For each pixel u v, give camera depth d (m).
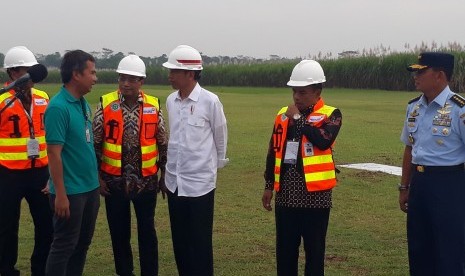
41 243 6.37
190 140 5.84
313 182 5.42
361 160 13.59
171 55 5.81
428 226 5.47
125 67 6.05
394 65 43.66
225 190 10.66
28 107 6.30
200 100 5.86
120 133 6.09
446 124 5.30
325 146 5.35
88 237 5.56
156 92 39.47
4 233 6.29
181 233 6.04
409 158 5.80
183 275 6.12
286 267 5.66
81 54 5.22
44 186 6.31
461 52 38.00
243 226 8.42
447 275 5.36
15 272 6.50
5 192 6.21
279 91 47.16
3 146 6.17
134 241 7.81
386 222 8.60
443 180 5.32
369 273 6.61
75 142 5.22
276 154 5.62
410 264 5.62
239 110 27.31
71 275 5.57
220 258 7.11
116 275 6.62
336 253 7.27
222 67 57.41
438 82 5.35
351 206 9.48
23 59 6.35
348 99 34.59
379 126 20.17
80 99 5.32
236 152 14.76
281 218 5.60
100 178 6.19
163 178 6.29
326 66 47.09
